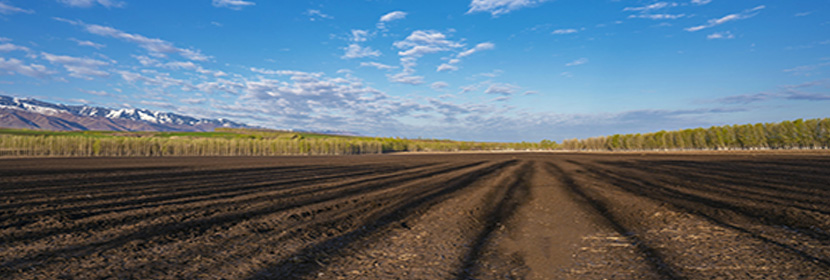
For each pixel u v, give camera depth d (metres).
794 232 5.47
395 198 10.46
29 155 70.12
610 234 5.80
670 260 4.32
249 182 15.46
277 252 4.89
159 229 6.29
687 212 7.43
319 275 3.95
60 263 4.31
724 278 3.64
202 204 9.27
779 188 10.99
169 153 92.94
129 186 13.63
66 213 7.81
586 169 22.47
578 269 4.10
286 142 111.44
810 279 3.54
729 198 9.18
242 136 185.25
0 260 4.40
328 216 7.66
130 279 3.78
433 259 4.59
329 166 29.53
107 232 6.02
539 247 5.12
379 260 4.54
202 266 4.25
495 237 5.77
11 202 9.42
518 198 10.27
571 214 7.66
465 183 14.82
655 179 15.09
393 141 163.62
